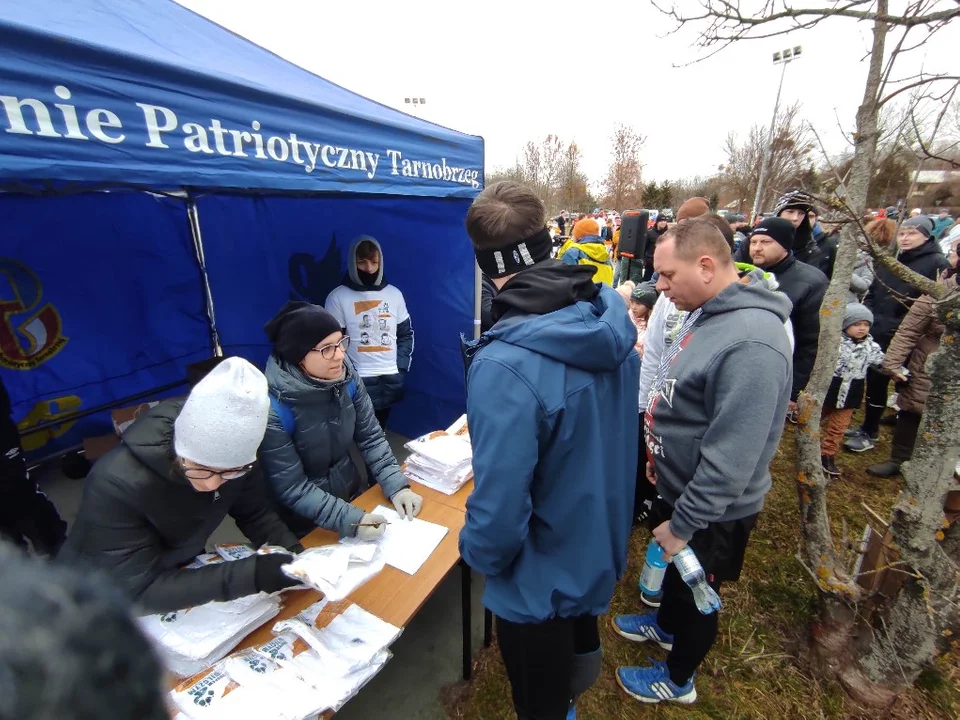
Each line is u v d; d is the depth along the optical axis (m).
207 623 1.20
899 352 2.95
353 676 1.15
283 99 1.60
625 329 1.02
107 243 3.21
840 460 3.43
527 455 0.95
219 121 1.42
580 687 1.36
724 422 1.28
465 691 1.83
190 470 1.11
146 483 1.12
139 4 1.97
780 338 1.27
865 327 2.91
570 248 4.35
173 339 3.67
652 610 2.15
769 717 1.72
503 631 1.22
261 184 1.57
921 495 1.51
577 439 1.03
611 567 1.14
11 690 0.21
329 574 1.16
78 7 1.59
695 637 1.57
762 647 1.97
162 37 1.77
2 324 2.98
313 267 3.85
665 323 2.23
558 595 1.11
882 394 3.49
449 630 2.08
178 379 3.77
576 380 1.00
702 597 1.38
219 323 3.82
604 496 1.10
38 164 1.07
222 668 1.14
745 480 1.29
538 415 0.96
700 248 1.37
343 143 1.86
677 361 1.49
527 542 1.13
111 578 0.31
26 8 1.37
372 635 1.27
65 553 1.12
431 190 2.40
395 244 3.58
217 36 2.26
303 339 1.64
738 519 1.47
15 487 2.03
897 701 1.71
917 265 3.41
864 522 2.70
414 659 1.95
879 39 1.33
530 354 0.97
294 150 1.67
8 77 1.01
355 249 3.01
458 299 3.45
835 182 1.49
